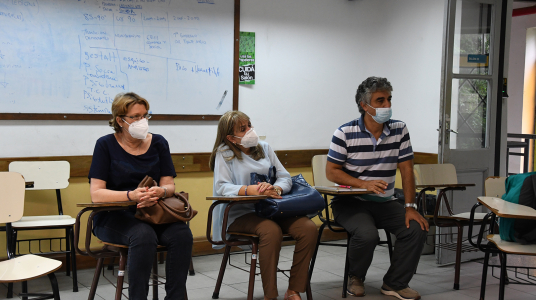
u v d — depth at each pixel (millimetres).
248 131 2639
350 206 2910
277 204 2447
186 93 3842
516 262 3836
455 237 3877
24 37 3258
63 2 3363
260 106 4230
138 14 3621
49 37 3336
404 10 4516
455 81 3951
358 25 4684
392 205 2920
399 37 4582
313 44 4457
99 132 3561
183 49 3811
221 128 2697
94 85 3496
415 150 4484
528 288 3102
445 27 3695
